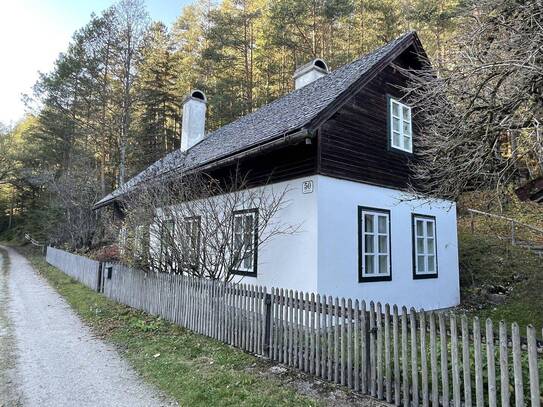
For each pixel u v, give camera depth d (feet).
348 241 26.55
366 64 31.96
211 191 31.04
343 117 27.63
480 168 17.67
